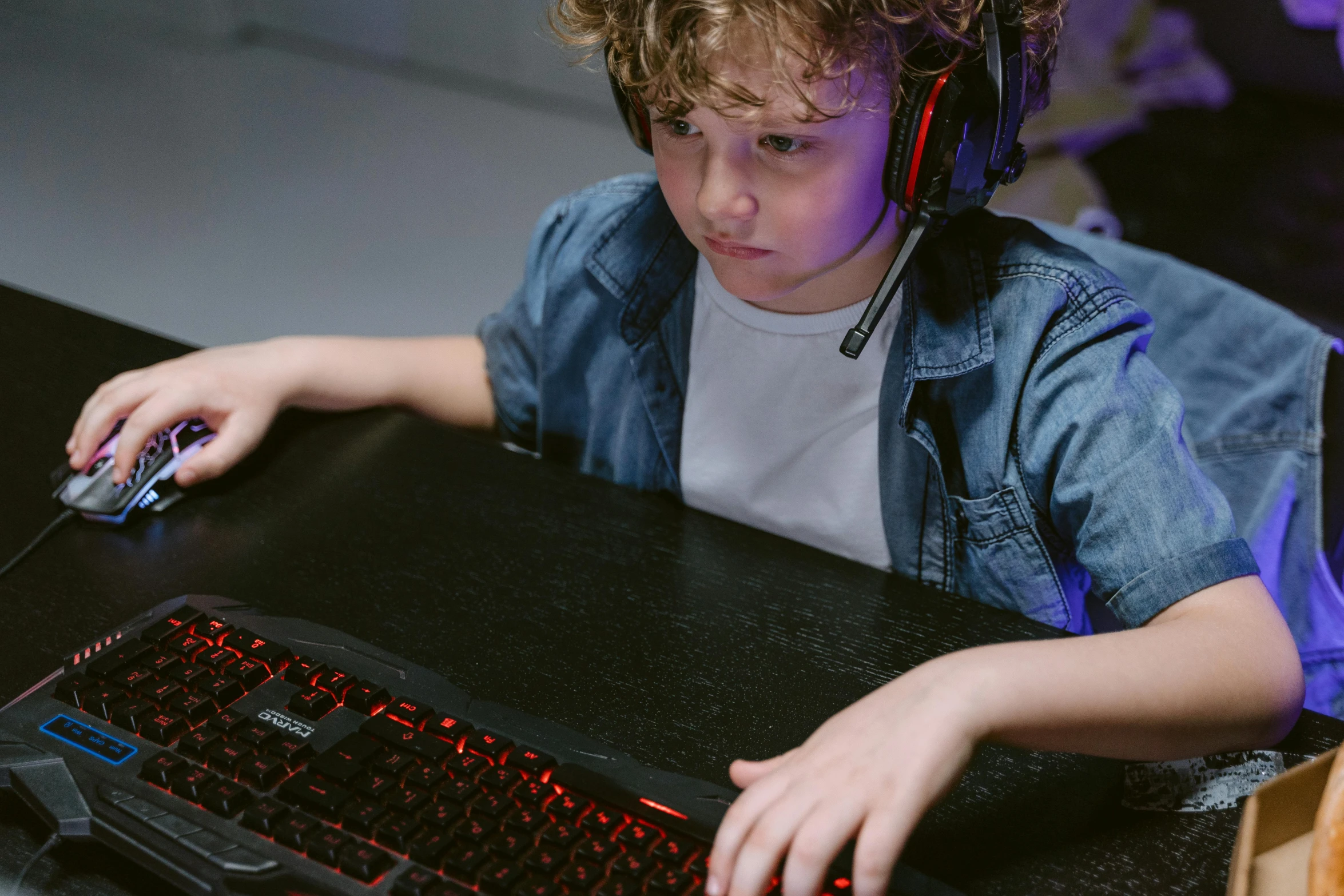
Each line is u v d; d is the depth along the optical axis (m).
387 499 0.88
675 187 0.71
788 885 0.52
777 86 0.62
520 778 0.61
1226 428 1.07
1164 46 2.28
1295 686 0.66
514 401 1.07
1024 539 0.84
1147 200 2.39
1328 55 2.11
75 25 3.99
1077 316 0.80
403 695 0.67
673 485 1.00
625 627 0.75
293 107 3.50
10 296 1.11
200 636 0.71
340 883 0.56
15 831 0.63
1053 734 0.59
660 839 0.58
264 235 2.88
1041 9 0.71
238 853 0.58
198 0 3.86
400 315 2.61
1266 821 0.56
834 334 0.87
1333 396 1.01
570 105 3.54
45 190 3.01
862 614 0.77
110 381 0.92
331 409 0.98
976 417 0.83
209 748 0.63
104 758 0.63
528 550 0.82
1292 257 2.27
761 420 0.93
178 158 3.21
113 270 2.71
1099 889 0.59
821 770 0.55
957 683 0.58
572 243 1.02
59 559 0.82
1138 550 0.73
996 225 0.86
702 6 0.61
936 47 0.66
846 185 0.68
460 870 0.56
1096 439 0.77
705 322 0.93
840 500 0.93
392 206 3.03
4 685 0.71
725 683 0.71
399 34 3.71
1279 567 1.03
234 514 0.86
